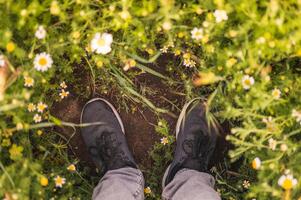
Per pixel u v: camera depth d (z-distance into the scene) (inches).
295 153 31.9
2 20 30.3
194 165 37.6
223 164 39.2
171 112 38.8
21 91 31.4
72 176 37.1
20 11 29.8
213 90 37.3
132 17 31.5
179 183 36.1
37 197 32.9
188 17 32.9
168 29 30.9
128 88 36.9
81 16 30.7
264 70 31.9
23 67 31.3
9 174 31.0
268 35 29.4
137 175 36.8
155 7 31.4
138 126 39.2
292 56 31.5
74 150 38.8
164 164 39.3
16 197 29.6
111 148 37.8
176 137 38.3
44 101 36.2
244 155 36.2
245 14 30.2
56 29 32.2
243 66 31.2
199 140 38.0
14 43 30.8
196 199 34.0
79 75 37.8
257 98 31.2
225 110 33.7
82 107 38.5
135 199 35.6
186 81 37.5
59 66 35.4
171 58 38.0
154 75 38.3
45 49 33.1
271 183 33.3
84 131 38.0
